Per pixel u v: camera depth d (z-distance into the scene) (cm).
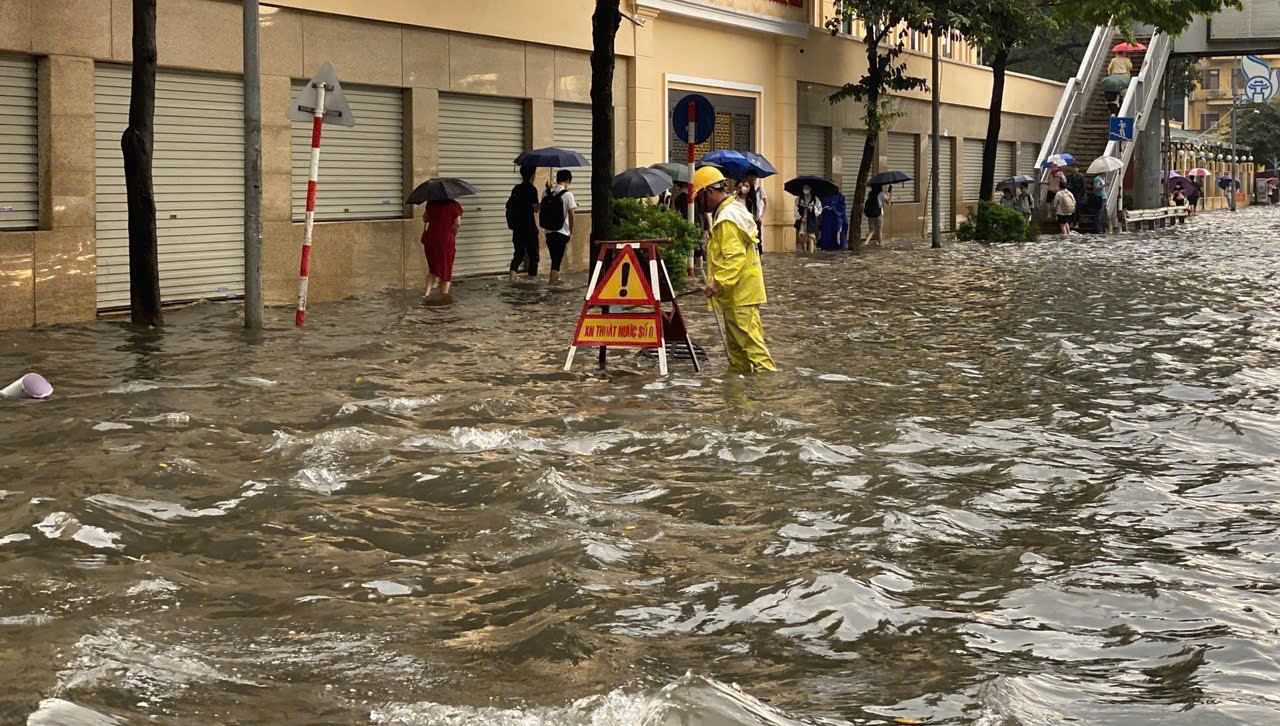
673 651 475
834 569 579
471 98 2402
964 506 714
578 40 2630
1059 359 1327
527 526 650
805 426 935
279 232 1973
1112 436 930
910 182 4434
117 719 388
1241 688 442
